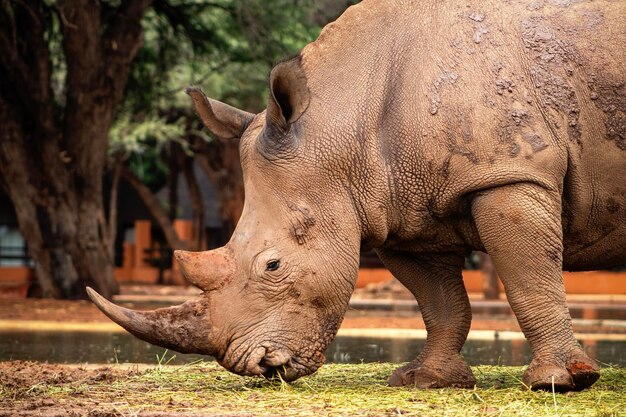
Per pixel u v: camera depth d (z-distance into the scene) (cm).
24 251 6981
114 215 5450
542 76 993
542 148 974
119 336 2081
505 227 970
